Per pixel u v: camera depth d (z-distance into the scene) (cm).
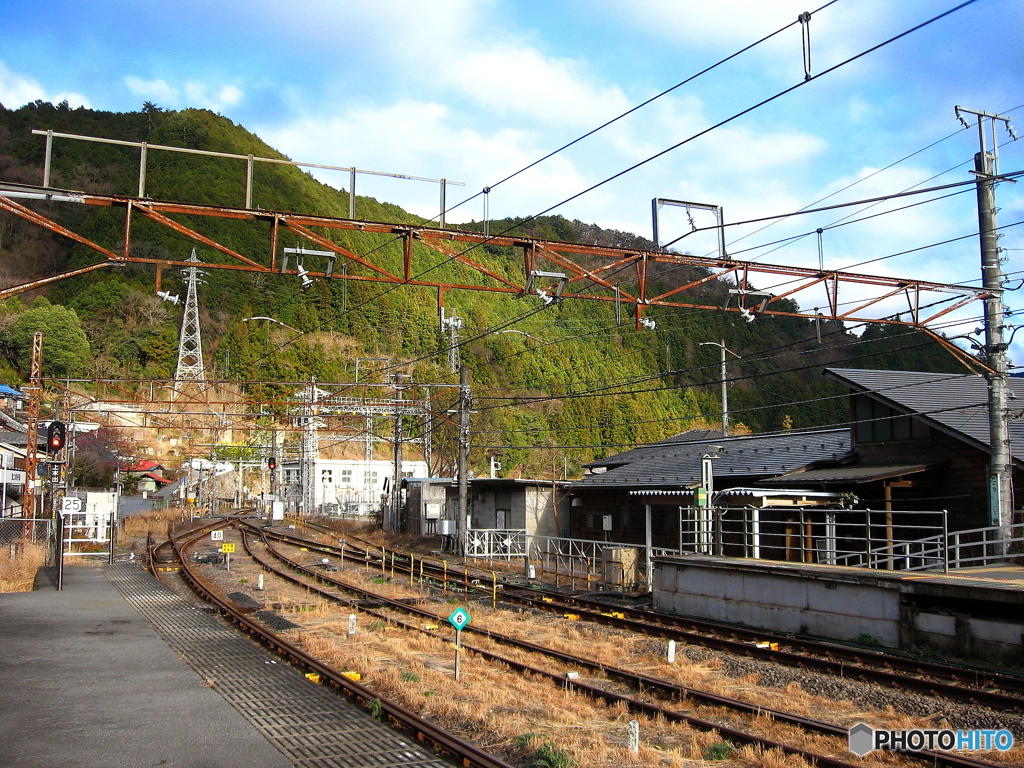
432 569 2644
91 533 3241
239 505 7488
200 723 795
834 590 1422
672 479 2539
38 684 956
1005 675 1059
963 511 1938
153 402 2794
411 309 7862
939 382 2330
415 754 716
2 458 3497
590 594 2053
